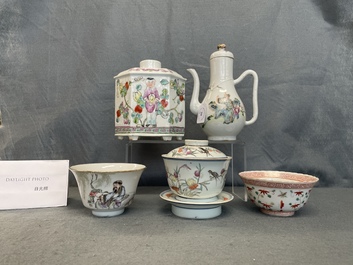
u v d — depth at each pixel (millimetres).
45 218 695
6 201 751
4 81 1062
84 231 611
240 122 875
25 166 769
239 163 1099
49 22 1072
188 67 1084
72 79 1080
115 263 469
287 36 1080
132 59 1084
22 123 1072
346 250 527
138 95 842
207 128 877
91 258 487
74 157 1088
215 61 899
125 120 857
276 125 1089
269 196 708
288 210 714
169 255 500
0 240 562
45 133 1079
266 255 503
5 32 1059
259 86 1085
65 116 1082
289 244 552
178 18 1079
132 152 1099
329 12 1071
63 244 544
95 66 1077
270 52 1080
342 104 1080
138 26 1081
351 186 1089
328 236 596
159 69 866
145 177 1105
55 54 1076
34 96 1074
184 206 700
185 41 1083
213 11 1079
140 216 720
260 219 706
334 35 1073
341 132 1084
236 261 480
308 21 1076
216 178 699
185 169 688
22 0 1061
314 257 498
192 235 593
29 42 1069
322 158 1090
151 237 580
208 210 704
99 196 677
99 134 1086
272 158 1096
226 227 645
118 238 574
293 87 1084
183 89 926
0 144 1066
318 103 1084
